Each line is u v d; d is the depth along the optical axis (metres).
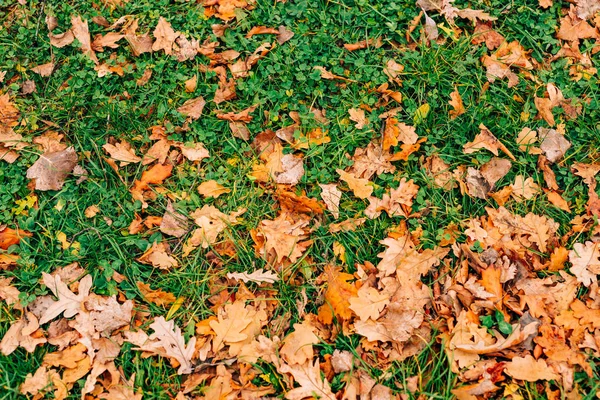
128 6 1.65
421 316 1.39
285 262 1.46
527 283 1.42
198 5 1.65
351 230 1.48
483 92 1.58
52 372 1.35
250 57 1.60
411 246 1.46
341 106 1.58
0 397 1.33
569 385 1.34
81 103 1.56
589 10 1.66
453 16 1.65
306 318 1.41
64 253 1.45
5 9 1.64
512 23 1.65
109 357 1.37
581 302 1.40
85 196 1.50
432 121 1.56
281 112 1.58
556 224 1.48
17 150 1.52
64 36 1.61
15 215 1.48
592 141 1.55
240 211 1.49
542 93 1.60
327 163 1.53
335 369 1.36
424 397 1.34
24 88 1.57
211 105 1.58
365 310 1.39
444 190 1.51
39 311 1.40
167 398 1.35
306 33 1.63
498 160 1.53
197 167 1.54
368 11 1.65
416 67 1.60
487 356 1.36
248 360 1.36
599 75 1.62
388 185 1.52
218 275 1.45
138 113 1.56
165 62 1.60
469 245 1.45
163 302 1.42
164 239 1.48
